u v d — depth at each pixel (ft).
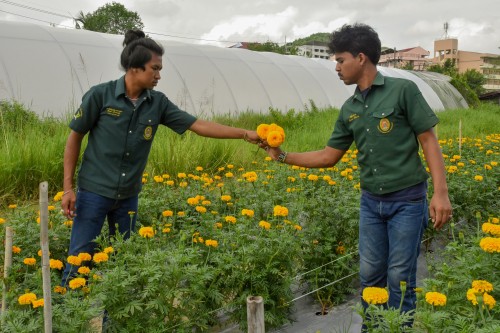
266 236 10.16
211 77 44.39
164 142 23.70
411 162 7.94
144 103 9.53
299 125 41.11
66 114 28.71
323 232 12.05
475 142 28.86
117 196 9.53
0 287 8.64
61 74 34.12
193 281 8.42
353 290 11.44
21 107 27.17
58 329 7.14
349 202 13.28
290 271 9.83
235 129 10.14
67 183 9.40
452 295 8.01
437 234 14.98
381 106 7.93
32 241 11.43
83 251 9.54
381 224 8.46
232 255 9.25
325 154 9.29
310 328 10.29
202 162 23.29
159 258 8.26
